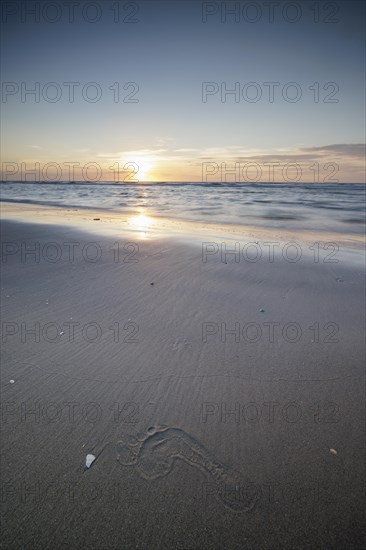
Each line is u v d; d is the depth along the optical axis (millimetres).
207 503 1752
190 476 1902
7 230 9039
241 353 3152
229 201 24109
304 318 3918
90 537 1595
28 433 2168
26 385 2627
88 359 2988
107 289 4734
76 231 9109
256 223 12859
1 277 5176
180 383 2707
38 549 1538
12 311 3955
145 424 2277
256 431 2238
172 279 5215
